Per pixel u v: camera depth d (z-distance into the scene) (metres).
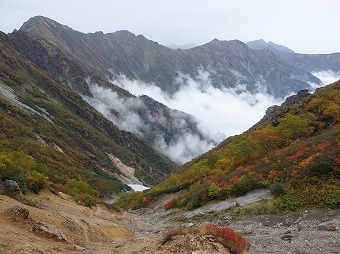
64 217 23.56
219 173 51.94
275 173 34.31
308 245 18.86
